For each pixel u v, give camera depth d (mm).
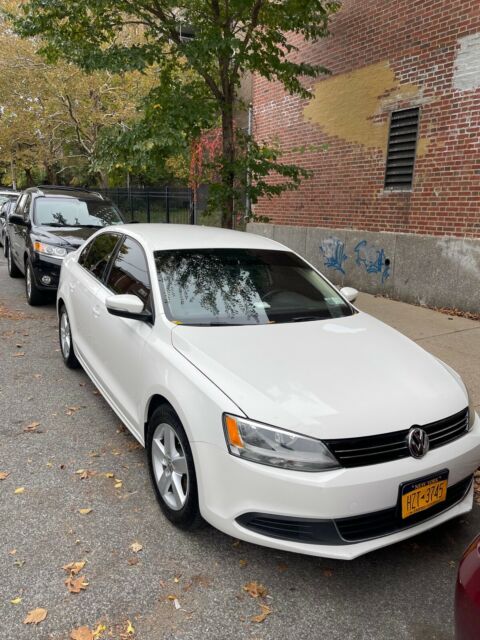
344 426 2574
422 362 3316
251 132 12766
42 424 4418
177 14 8328
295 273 4270
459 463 2811
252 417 2592
